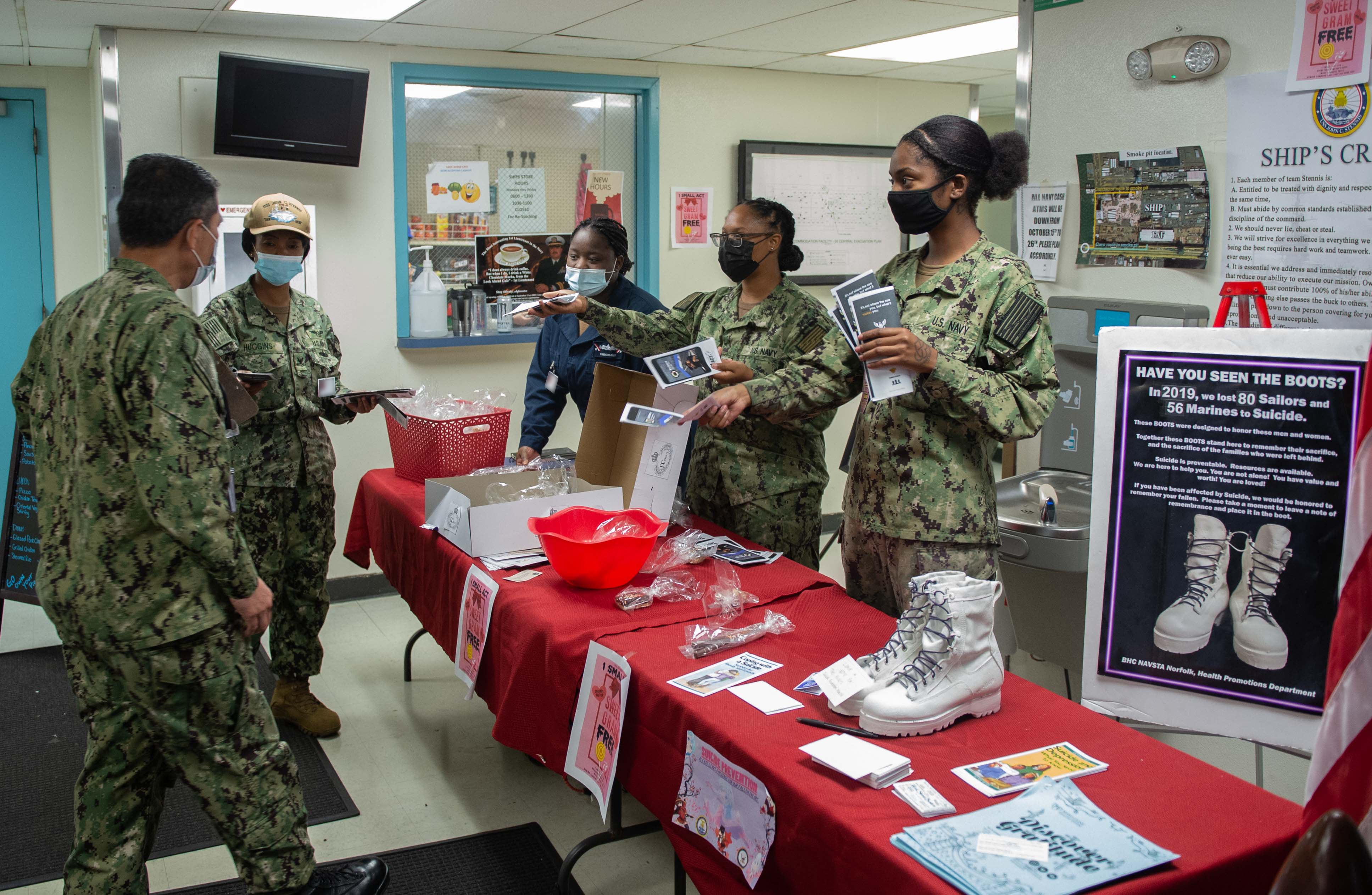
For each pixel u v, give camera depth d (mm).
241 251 4055
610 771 1757
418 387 4598
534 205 4801
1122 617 1661
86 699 1799
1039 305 1987
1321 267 2348
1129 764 1420
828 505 5828
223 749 1824
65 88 5012
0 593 3705
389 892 2338
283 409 2963
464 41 4266
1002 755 1444
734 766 1478
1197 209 2621
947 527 2027
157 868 2430
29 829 2611
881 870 1195
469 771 2965
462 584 2412
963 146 1966
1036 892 1102
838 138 5473
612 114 4934
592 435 2742
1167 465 1614
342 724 3279
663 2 3609
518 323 4805
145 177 1809
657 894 2348
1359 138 2240
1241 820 1274
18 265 5066
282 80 3889
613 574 2158
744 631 1889
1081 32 2877
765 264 2648
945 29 4156
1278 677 1538
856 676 1561
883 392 1887
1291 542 1521
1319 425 1496
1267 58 2418
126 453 1702
